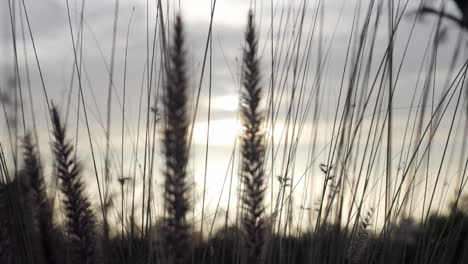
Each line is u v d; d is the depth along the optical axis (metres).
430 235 1.00
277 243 1.00
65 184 0.65
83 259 0.66
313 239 1.00
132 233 0.98
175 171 0.57
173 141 0.57
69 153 0.65
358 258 1.02
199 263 0.92
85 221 0.66
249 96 0.69
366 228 1.04
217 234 1.06
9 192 0.77
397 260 0.94
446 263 0.98
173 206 0.58
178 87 0.56
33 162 0.70
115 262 0.93
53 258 0.67
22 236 0.75
